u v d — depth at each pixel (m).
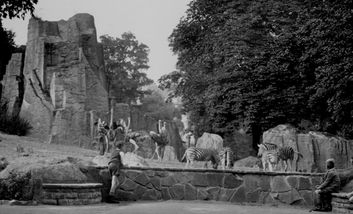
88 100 40.38
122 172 13.68
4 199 11.45
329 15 24.70
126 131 25.53
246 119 34.28
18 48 48.19
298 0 36.09
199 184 14.22
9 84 41.12
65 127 35.97
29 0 19.02
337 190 13.10
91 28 48.97
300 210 13.14
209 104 36.97
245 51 35.62
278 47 33.22
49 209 10.46
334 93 24.89
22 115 38.22
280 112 33.25
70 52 42.25
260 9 36.78
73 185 11.85
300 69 31.03
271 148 19.45
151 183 13.94
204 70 40.16
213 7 41.62
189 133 28.12
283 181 14.39
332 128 30.42
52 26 46.78
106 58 64.44
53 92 38.97
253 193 14.29
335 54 23.78
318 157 23.45
